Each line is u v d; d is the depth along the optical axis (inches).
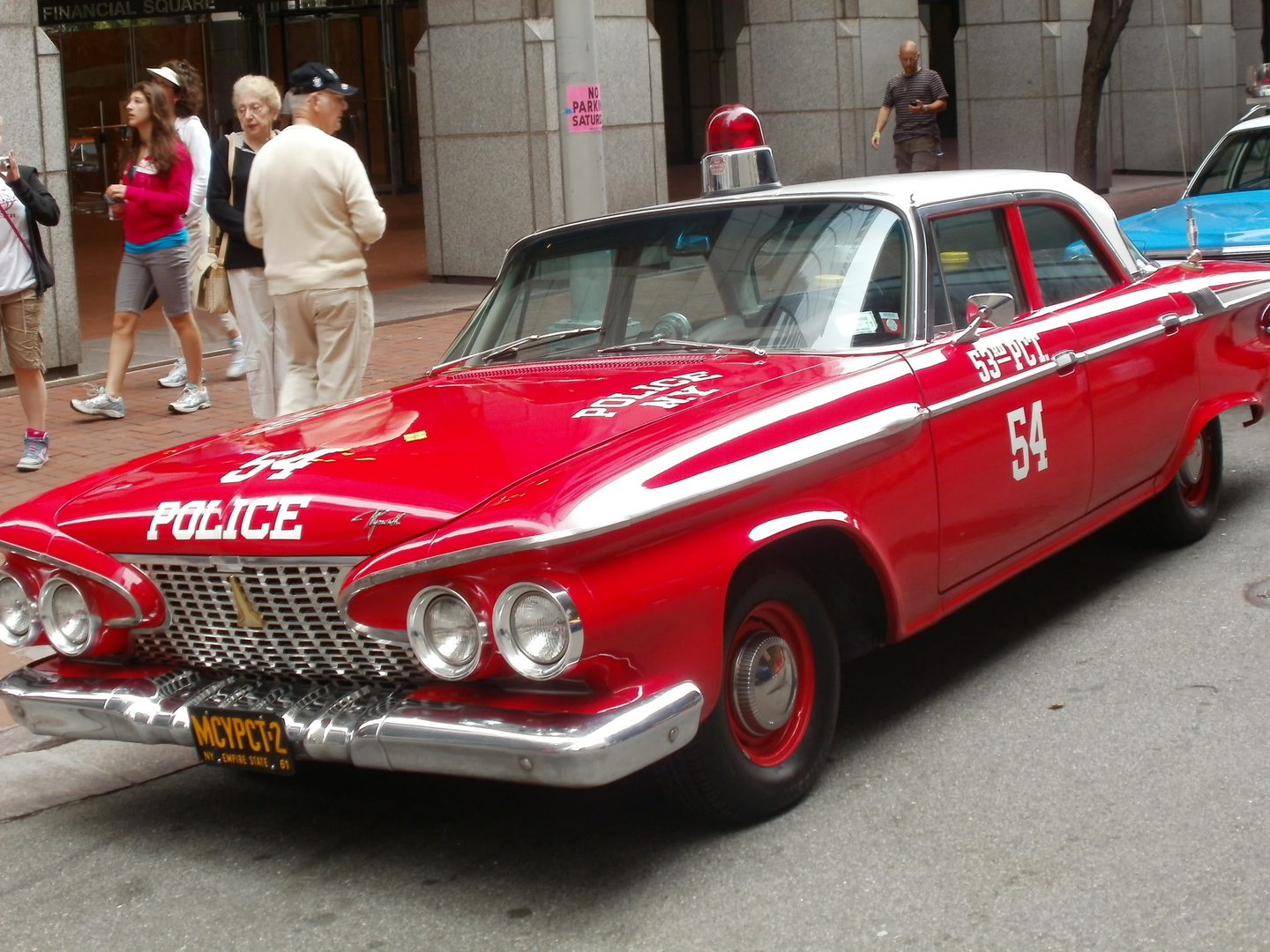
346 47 1055.0
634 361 185.5
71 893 157.2
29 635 166.6
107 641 162.2
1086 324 210.4
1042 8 856.3
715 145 213.0
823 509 159.9
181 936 146.5
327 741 144.3
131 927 149.0
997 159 880.9
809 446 157.6
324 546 145.3
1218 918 135.9
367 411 180.5
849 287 183.6
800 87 753.6
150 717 156.2
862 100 749.3
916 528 174.6
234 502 153.9
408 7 1060.5
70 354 434.6
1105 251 228.2
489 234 603.8
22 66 411.2
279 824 171.3
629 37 595.2
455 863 157.6
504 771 135.6
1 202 312.5
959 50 883.4
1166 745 174.1
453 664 138.4
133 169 370.6
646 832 161.2
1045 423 198.1
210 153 401.7
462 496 143.7
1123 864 146.9
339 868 158.7
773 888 147.0
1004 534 191.9
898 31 767.1
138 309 377.4
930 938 136.0
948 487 179.6
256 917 149.3
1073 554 252.5
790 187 205.0
